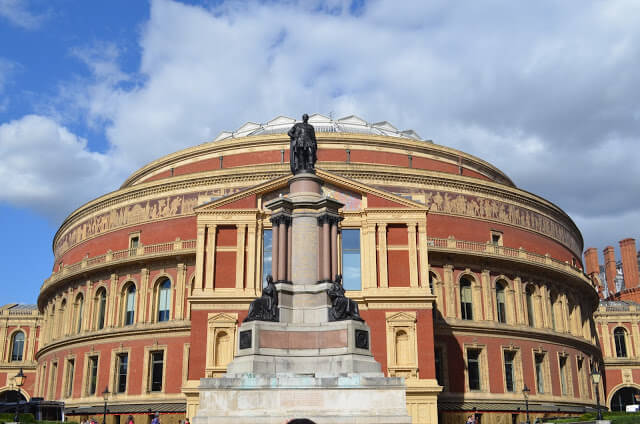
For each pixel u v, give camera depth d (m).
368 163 76.19
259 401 31.28
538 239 78.19
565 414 70.06
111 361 67.94
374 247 56.78
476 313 67.88
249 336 33.91
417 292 55.44
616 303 108.31
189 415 52.09
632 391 101.00
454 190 72.19
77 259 78.62
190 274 67.62
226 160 78.88
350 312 34.66
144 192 73.69
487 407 63.78
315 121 91.56
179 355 64.88
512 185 93.25
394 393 31.81
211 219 57.44
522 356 68.69
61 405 66.00
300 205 37.97
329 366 33.53
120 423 65.06
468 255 68.06
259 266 56.41
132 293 71.12
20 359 101.56
